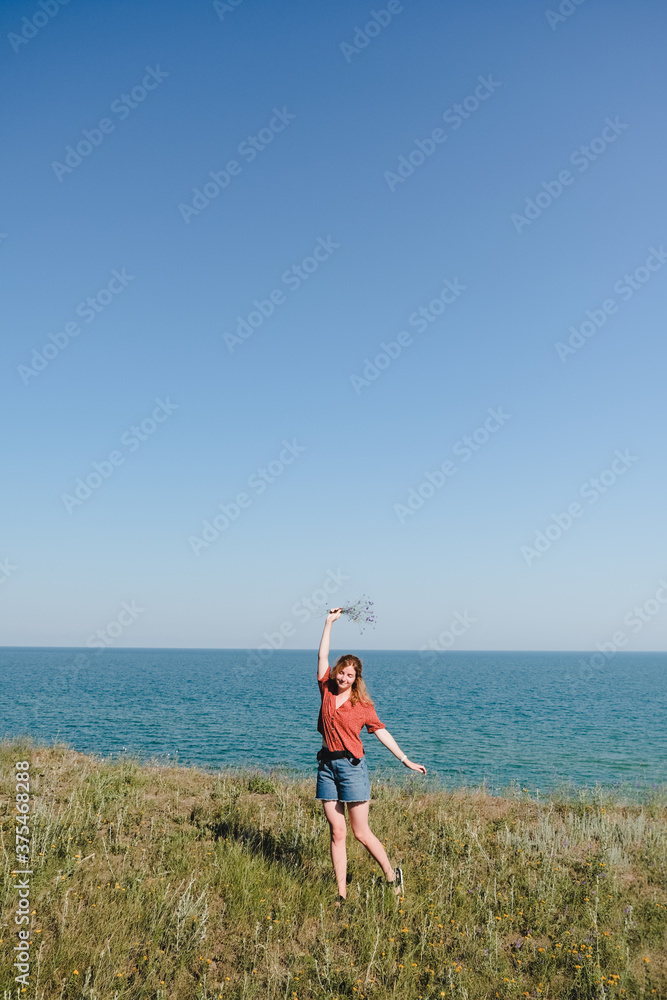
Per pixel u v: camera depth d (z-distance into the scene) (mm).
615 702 53438
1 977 3865
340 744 5375
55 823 6336
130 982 4133
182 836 6539
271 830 6926
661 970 4438
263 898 5199
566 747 24875
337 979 4199
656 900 5453
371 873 5746
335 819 5348
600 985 4109
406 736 27219
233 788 8922
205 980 4086
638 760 21688
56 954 4219
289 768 11742
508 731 30406
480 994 4156
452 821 7441
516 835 6891
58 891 5059
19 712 36469
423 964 4449
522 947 4688
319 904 5137
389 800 8617
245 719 33750
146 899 5062
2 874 5180
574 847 6848
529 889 5559
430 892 5422
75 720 32344
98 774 9102
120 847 6199
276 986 4102
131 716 34781
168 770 10523
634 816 8516
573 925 4965
